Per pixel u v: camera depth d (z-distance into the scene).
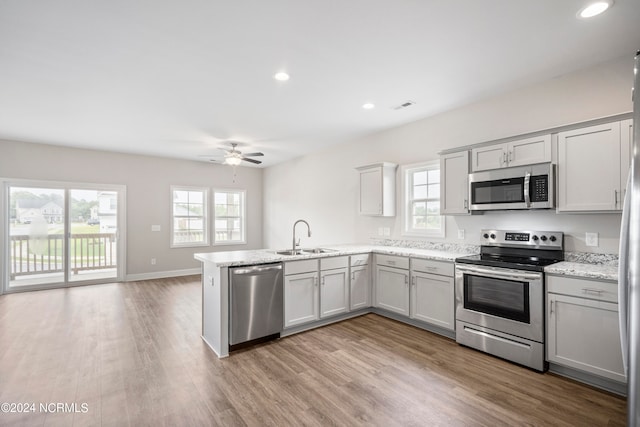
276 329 3.29
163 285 5.86
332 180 5.78
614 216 2.67
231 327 2.96
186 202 7.04
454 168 3.52
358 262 4.00
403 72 2.91
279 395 2.28
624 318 1.34
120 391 2.32
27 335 3.39
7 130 4.70
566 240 2.93
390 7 2.01
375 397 2.25
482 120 3.60
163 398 2.24
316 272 3.60
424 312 3.49
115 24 2.15
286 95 3.43
